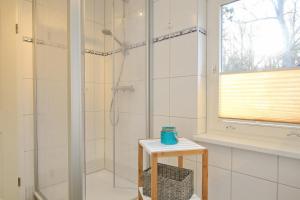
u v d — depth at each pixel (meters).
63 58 1.21
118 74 2.03
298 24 1.12
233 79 1.38
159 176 1.08
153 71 1.75
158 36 1.69
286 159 1.09
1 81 1.76
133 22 1.84
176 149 1.01
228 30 1.42
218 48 1.45
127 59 1.93
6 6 1.68
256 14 1.28
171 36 1.59
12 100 1.66
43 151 1.58
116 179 1.99
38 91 1.64
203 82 1.50
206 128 1.54
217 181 1.38
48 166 1.49
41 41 1.56
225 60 1.44
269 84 1.21
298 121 1.11
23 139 1.66
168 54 1.62
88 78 2.08
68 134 1.16
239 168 1.27
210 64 1.50
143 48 1.76
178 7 1.54
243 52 1.34
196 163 1.49
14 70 1.63
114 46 2.05
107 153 2.18
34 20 1.67
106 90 2.18
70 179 1.16
